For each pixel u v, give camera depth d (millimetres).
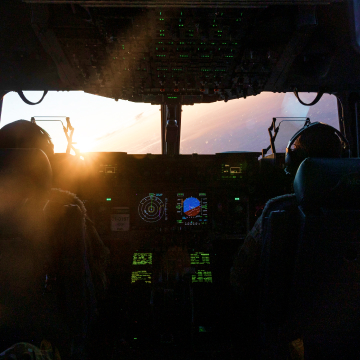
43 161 1240
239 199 2553
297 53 2070
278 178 2525
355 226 1213
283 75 2398
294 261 1351
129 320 2229
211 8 1680
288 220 1312
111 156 2516
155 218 2541
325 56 2465
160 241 2510
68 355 1575
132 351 2125
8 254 1274
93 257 1853
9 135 1560
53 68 2488
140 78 2309
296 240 1328
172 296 2268
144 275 2354
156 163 2539
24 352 1175
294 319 1437
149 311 2242
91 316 1697
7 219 1205
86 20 1787
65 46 1998
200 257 2438
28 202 1229
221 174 2545
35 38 2221
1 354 1123
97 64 2117
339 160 1224
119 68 2154
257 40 1950
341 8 2008
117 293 2309
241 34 1840
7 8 1990
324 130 1582
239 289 1673
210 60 2051
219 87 2467
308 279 1322
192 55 1997
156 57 2014
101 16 1724
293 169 1694
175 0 1531
